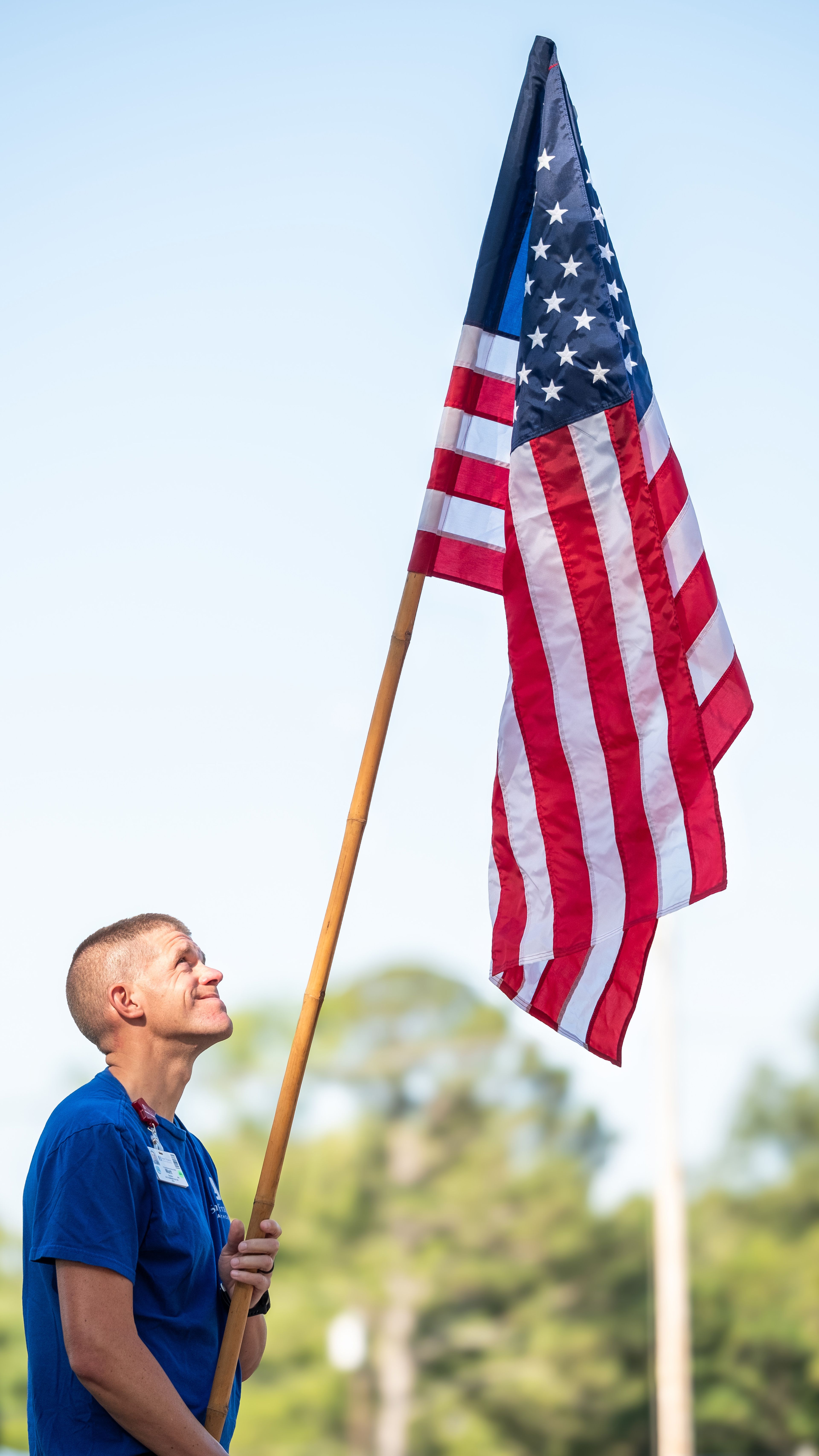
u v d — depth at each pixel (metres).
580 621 6.78
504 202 7.23
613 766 6.69
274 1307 51.72
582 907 6.61
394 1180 54.62
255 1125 57.44
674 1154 22.48
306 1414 50.19
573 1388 50.16
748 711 6.86
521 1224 52.88
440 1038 57.34
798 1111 55.47
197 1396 5.32
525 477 6.85
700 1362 51.03
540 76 7.32
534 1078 56.09
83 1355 4.95
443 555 6.86
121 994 5.78
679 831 6.59
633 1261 52.03
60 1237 5.05
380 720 6.23
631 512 6.85
